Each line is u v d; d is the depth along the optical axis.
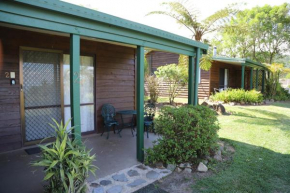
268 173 2.94
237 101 10.27
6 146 3.58
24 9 2.00
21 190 2.40
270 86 13.70
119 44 5.03
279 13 17.58
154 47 3.50
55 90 4.14
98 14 2.52
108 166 3.07
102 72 4.90
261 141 4.43
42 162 1.81
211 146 3.38
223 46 21.11
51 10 2.15
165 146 3.25
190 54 4.48
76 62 2.43
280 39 18.59
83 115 4.66
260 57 20.58
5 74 3.50
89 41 4.58
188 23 7.79
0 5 1.86
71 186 1.78
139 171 2.92
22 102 3.72
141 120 3.25
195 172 2.96
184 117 3.24
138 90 3.22
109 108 4.94
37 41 3.81
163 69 9.81
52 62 4.07
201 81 12.19
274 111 8.25
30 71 3.81
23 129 3.76
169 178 2.77
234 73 15.26
